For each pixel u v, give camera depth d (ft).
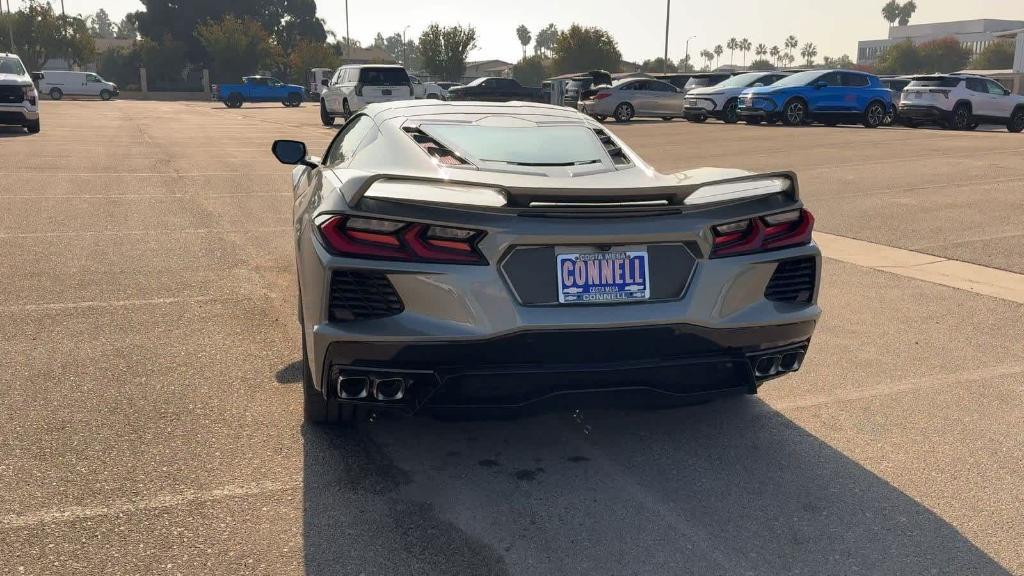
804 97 71.61
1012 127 71.82
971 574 8.09
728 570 8.11
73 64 238.27
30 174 37.68
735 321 9.67
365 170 11.39
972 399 12.67
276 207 29.86
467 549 8.40
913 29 492.13
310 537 8.54
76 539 8.38
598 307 9.18
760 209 9.91
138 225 25.80
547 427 11.54
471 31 195.31
